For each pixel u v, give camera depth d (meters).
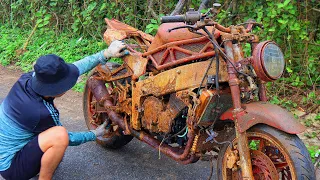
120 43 3.53
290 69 5.23
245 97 2.98
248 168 2.75
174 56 3.22
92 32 7.60
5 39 8.51
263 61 2.73
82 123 5.20
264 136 2.81
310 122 4.97
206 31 2.93
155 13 6.66
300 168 2.62
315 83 5.50
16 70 7.45
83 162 4.14
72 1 7.72
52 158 3.17
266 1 5.36
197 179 3.83
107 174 3.92
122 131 4.08
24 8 8.80
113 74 3.92
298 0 5.43
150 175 3.91
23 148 3.20
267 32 5.31
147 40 3.84
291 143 2.69
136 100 3.53
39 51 7.78
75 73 3.21
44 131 3.19
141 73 3.48
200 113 3.00
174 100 3.24
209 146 3.24
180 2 5.70
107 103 3.94
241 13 5.77
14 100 3.15
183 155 3.24
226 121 3.17
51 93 3.08
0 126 3.19
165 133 3.37
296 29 5.04
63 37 8.00
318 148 4.39
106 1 7.13
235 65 2.87
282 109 2.85
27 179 3.28
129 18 6.95
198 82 3.04
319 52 5.56
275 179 2.78
